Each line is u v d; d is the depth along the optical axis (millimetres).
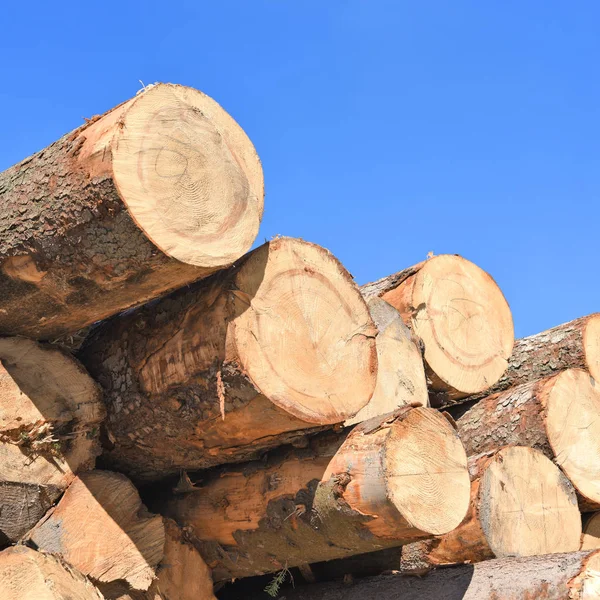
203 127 3271
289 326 3496
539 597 3639
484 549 4258
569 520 4758
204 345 3434
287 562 3961
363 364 3721
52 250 3268
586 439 5098
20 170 3363
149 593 3842
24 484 3592
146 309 3818
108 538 3746
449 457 3621
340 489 3545
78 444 3791
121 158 3006
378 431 3529
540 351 5664
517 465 4590
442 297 5203
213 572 4215
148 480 4266
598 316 5664
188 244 3139
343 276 3742
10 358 3666
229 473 4043
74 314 3561
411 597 4016
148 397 3719
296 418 3426
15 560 3309
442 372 5070
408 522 3406
